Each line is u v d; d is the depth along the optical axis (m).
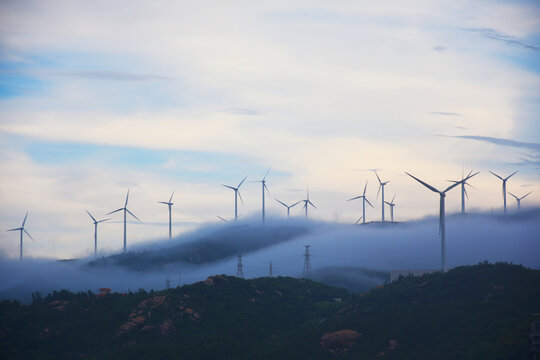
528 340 140.50
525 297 175.62
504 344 144.00
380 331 173.88
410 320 175.88
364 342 169.38
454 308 176.38
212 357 175.00
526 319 156.75
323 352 168.38
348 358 161.00
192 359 173.62
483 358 141.88
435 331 165.75
